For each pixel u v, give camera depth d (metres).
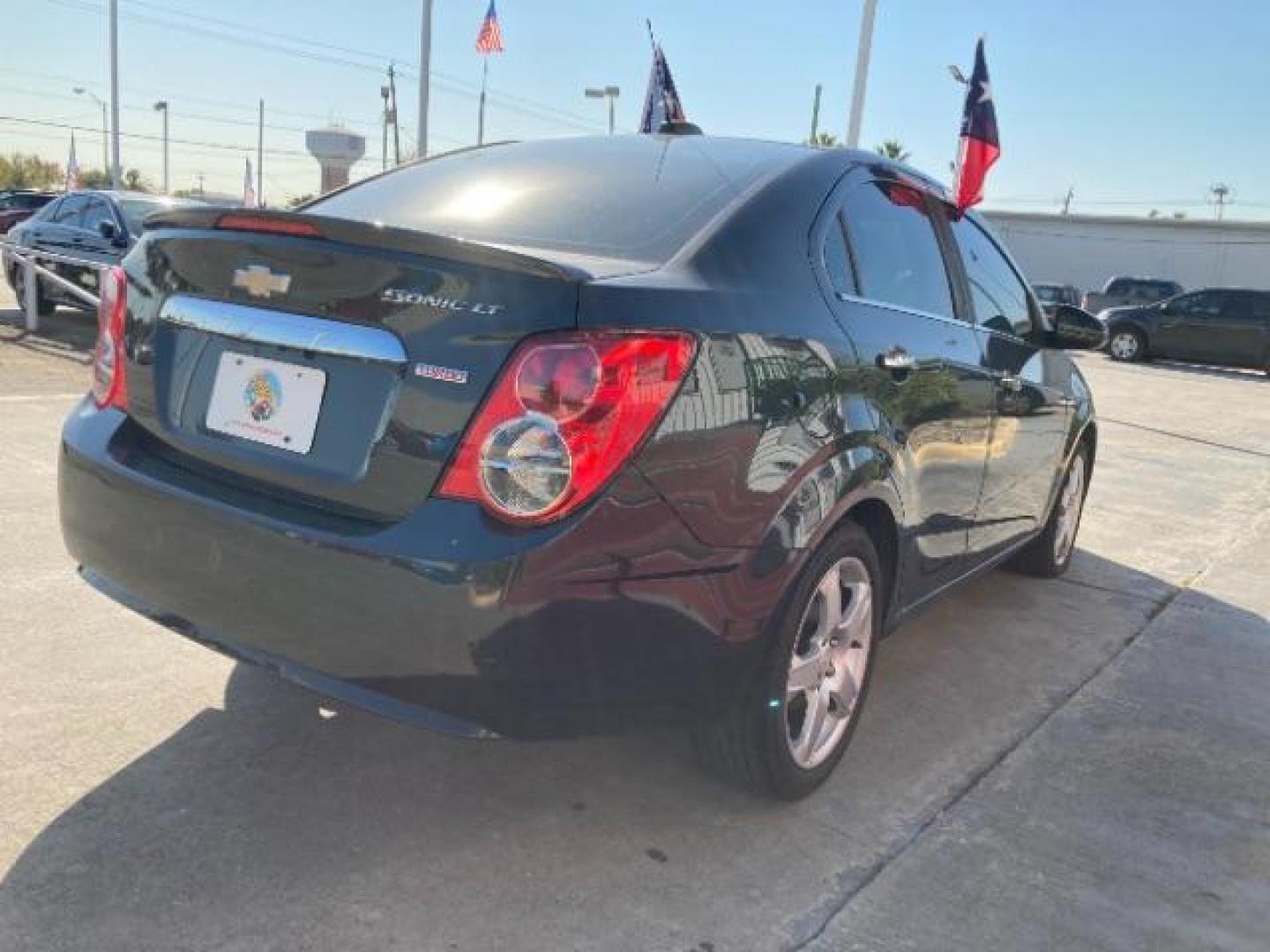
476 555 2.07
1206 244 39.69
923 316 3.31
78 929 2.16
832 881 2.55
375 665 2.17
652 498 2.19
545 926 2.30
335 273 2.28
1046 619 4.58
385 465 2.20
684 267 2.48
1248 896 2.62
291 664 2.29
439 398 2.15
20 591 3.81
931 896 2.52
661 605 2.25
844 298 2.89
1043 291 27.88
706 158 3.11
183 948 2.14
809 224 2.87
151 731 2.95
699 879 2.51
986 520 3.91
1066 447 4.76
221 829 2.54
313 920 2.25
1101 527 6.43
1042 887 2.59
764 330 2.49
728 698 2.49
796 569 2.54
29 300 10.70
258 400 2.40
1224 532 6.55
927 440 3.18
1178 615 4.77
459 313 2.15
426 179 3.27
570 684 2.18
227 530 2.30
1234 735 3.54
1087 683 3.90
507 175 3.16
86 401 2.81
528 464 2.09
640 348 2.15
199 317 2.50
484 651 2.09
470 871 2.46
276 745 2.94
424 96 16.73
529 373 2.10
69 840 2.44
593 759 3.01
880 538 3.11
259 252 2.39
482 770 2.91
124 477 2.50
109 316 2.77
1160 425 11.66
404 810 2.69
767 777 2.73
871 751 3.23
